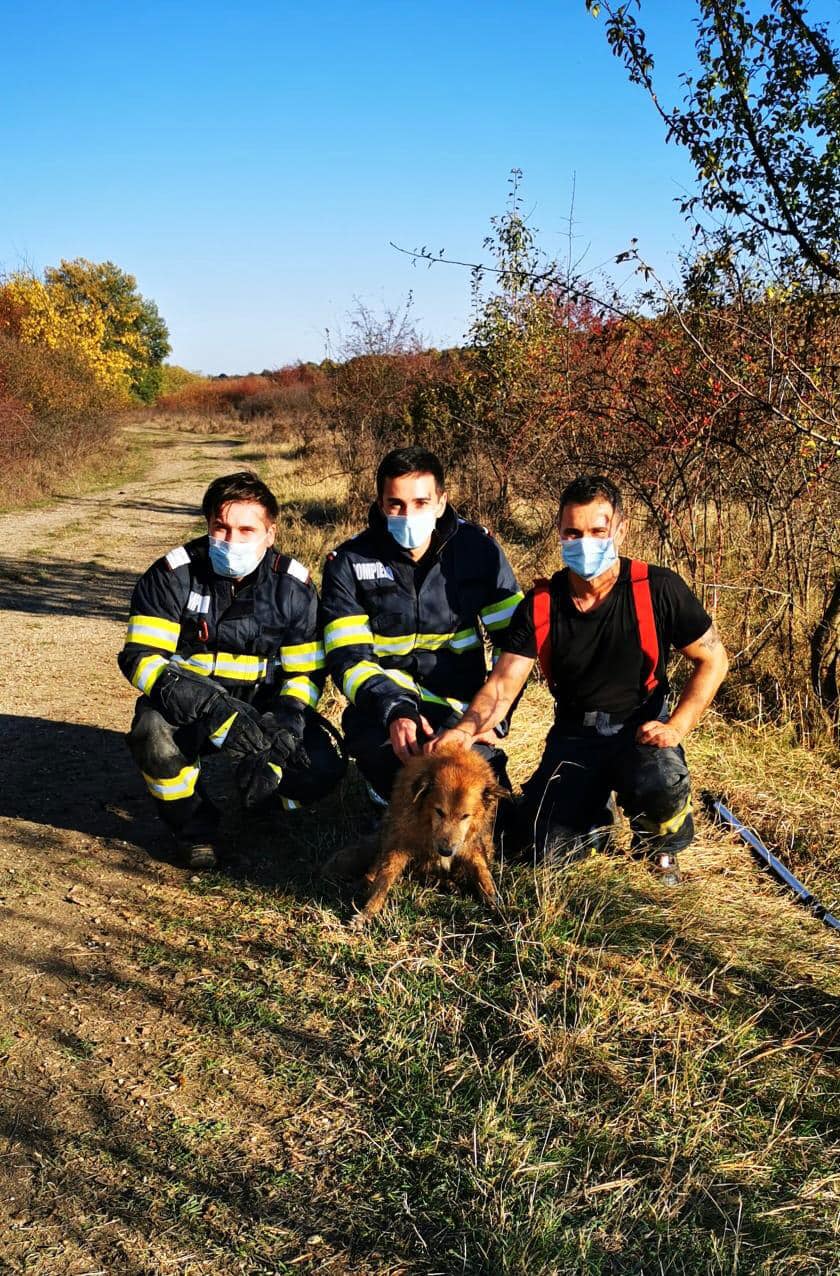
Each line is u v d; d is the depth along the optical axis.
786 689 5.80
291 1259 2.17
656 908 3.59
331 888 3.86
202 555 4.06
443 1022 2.99
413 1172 2.41
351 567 4.07
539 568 8.43
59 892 3.88
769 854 4.24
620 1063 2.79
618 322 7.21
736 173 5.55
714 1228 2.25
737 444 5.80
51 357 27.86
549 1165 2.39
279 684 4.27
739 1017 3.03
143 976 3.29
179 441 42.03
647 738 3.64
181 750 3.97
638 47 5.20
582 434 7.66
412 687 4.16
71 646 8.45
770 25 5.23
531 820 4.00
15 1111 2.64
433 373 15.23
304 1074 2.79
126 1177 2.42
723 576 6.52
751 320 5.77
